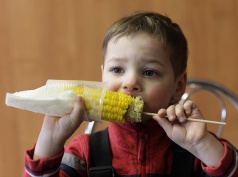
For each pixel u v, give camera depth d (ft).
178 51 4.58
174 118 3.96
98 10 9.18
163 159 4.43
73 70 9.26
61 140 3.86
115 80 4.15
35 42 9.27
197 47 9.30
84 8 9.19
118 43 4.21
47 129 3.87
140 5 9.20
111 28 4.54
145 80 4.16
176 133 4.03
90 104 3.71
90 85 3.80
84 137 4.71
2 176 9.62
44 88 3.76
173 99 4.73
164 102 4.30
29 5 9.22
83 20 9.20
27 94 3.72
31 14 9.23
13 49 9.30
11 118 9.48
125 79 4.09
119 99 3.76
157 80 4.20
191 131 4.01
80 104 3.67
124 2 9.18
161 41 4.26
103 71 4.48
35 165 3.77
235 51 9.24
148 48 4.16
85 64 9.23
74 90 3.75
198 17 9.23
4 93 9.38
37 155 3.89
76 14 9.20
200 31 9.27
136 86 4.06
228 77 9.30
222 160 3.89
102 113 3.74
